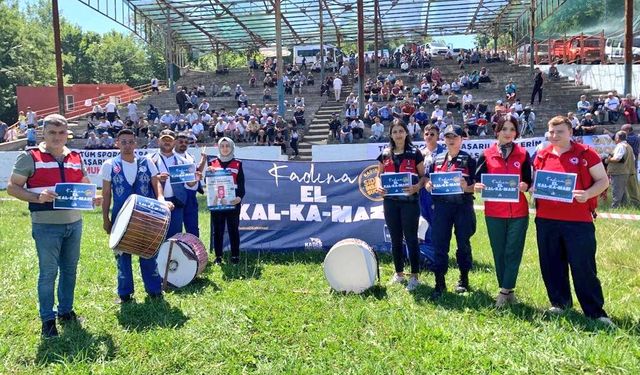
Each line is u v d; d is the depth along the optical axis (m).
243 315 5.83
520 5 36.72
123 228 5.79
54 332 5.36
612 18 31.39
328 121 28.70
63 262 5.67
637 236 9.02
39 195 5.21
